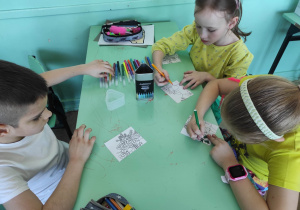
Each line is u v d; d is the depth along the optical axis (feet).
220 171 2.08
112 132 2.41
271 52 5.75
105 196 1.86
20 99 1.70
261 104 1.71
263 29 5.18
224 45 3.42
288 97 1.70
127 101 2.78
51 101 3.93
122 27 3.88
